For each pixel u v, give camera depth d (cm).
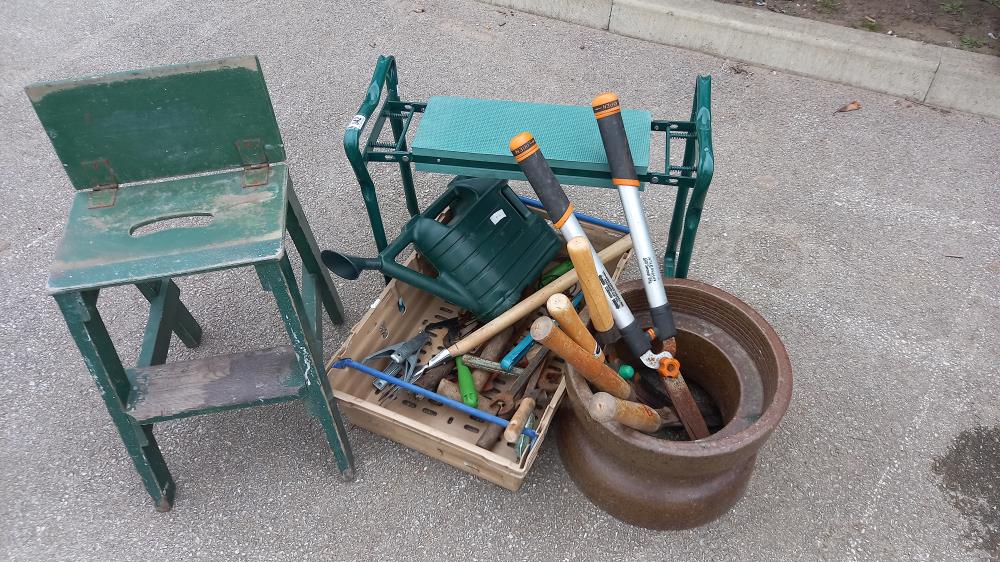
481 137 179
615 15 342
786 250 243
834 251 242
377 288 237
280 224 146
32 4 386
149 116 152
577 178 176
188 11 377
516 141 156
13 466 191
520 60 333
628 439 139
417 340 199
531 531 174
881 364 207
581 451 168
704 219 255
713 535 172
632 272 237
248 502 182
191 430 197
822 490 180
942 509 176
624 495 161
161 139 156
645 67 325
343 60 338
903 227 249
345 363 183
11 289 241
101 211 153
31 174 286
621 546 171
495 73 325
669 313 161
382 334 203
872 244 244
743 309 160
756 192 264
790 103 303
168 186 159
